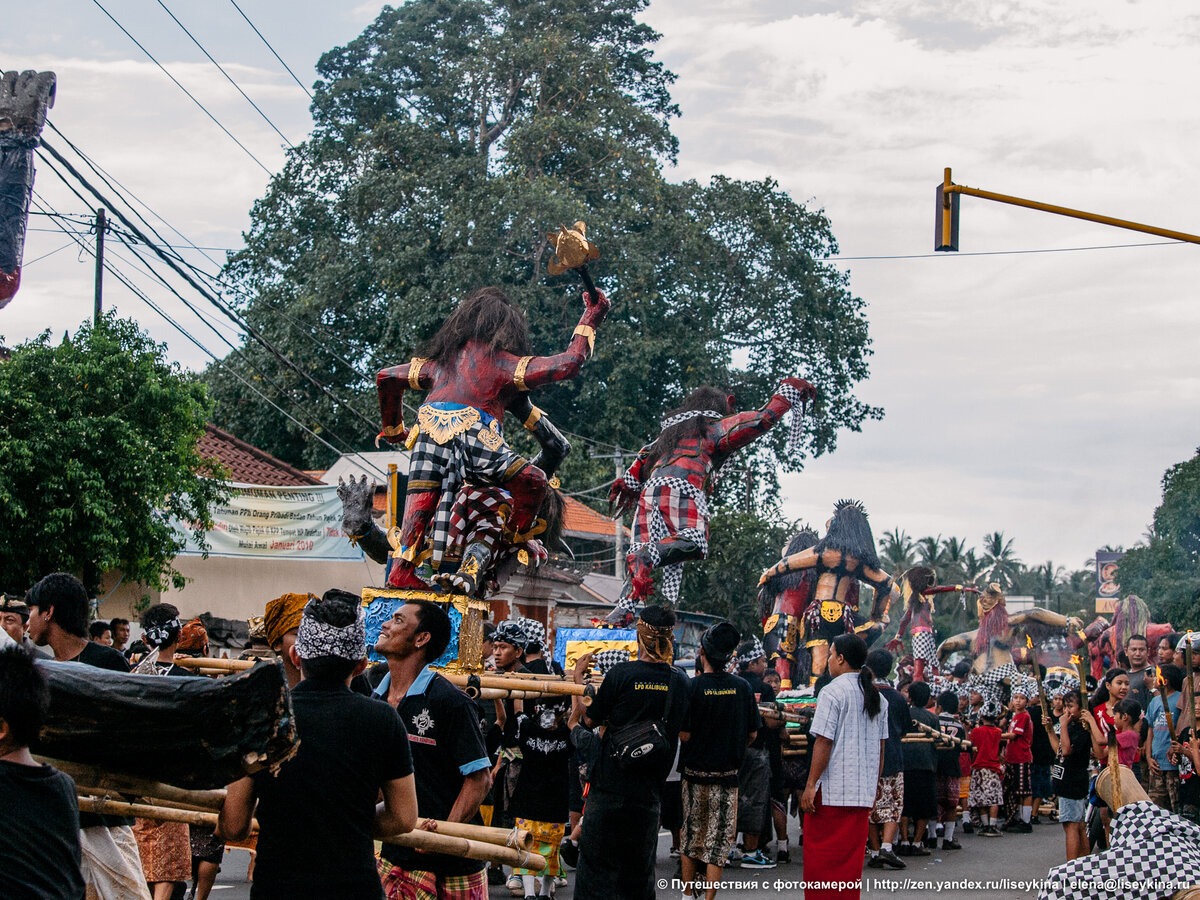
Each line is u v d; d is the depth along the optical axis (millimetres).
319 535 22328
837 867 8406
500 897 10375
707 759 9336
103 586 20500
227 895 9625
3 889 3797
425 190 34000
